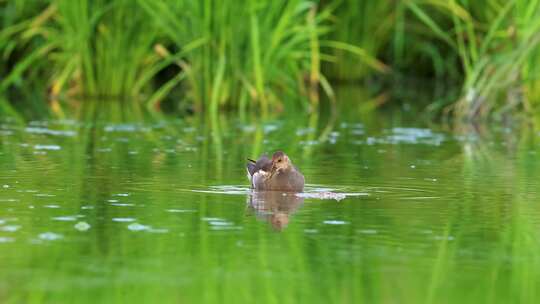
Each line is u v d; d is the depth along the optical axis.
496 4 36.41
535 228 18.19
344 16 46.00
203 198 20.42
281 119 35.38
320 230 17.72
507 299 14.01
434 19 44.66
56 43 38.97
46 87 40.94
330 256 16.00
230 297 13.85
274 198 20.56
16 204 19.36
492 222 18.61
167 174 23.36
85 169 23.80
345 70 48.31
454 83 48.59
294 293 14.06
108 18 39.22
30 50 41.84
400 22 42.66
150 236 17.03
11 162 24.66
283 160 21.39
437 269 15.40
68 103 38.66
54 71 42.03
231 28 36.09
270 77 36.94
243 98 36.31
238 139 30.11
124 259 15.58
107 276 14.69
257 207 19.56
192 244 16.56
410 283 14.65
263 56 36.38
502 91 36.31
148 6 35.25
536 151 28.45
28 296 13.70
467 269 15.44
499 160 26.56
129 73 40.19
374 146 29.03
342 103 40.91
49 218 18.19
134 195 20.58
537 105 36.09
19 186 21.31
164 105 38.91
